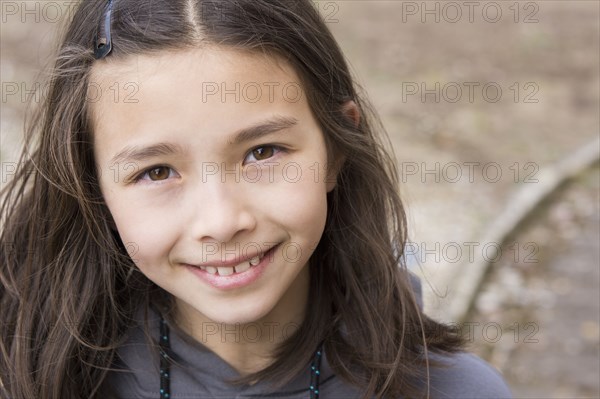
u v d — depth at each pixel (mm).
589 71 9922
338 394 1966
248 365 1915
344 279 1986
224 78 1580
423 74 9617
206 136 1572
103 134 1687
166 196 1636
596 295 5371
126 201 1666
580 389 4512
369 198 2008
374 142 2066
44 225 1950
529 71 9883
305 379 1936
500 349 4801
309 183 1682
